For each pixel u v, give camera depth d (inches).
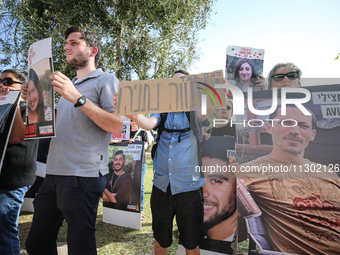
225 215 73.0
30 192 136.9
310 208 50.9
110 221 119.8
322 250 49.7
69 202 51.5
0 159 59.2
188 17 249.3
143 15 239.3
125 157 123.0
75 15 215.3
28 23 223.9
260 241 53.1
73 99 49.4
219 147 57.1
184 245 61.7
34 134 55.4
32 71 57.2
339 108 51.2
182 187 60.8
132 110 52.5
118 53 246.4
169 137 66.1
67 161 53.5
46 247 58.2
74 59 61.0
